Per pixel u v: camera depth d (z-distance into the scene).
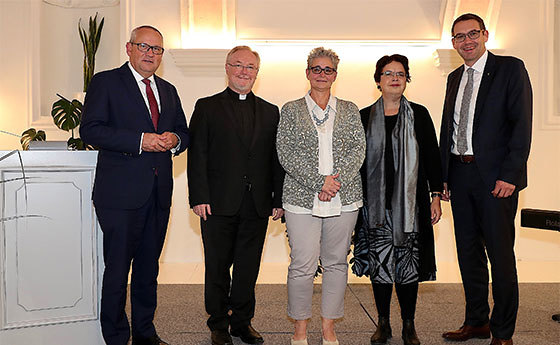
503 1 5.54
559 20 5.62
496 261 2.86
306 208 2.76
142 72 2.75
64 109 4.41
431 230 2.92
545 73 5.55
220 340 2.93
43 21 5.71
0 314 2.52
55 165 2.63
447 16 5.40
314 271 2.83
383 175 2.89
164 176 2.77
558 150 5.59
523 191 5.63
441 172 2.99
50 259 2.62
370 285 4.50
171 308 3.79
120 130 2.60
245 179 2.90
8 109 5.59
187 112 5.48
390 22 5.52
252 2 5.48
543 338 3.16
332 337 2.89
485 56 2.97
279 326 3.38
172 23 5.45
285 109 2.85
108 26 5.80
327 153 2.77
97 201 2.63
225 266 2.96
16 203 2.56
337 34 5.51
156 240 2.80
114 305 2.63
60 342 2.64
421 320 3.51
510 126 2.89
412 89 5.58
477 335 3.11
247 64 2.91
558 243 5.66
